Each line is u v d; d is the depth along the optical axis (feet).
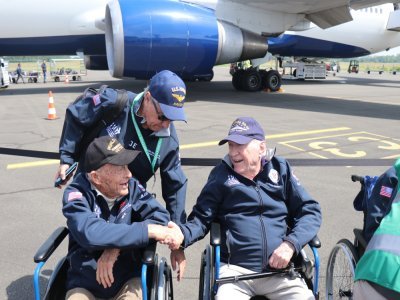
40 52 55.26
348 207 17.01
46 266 12.42
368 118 38.63
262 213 9.59
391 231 6.66
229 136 9.31
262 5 49.98
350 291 9.61
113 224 7.93
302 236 9.11
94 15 52.85
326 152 25.54
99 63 68.28
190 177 20.85
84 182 8.45
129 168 9.66
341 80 106.52
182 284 11.64
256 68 64.18
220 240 8.97
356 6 49.96
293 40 69.62
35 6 50.57
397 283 6.21
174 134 9.82
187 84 75.46
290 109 44.11
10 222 15.30
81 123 9.49
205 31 46.14
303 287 9.17
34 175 21.12
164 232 8.19
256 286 9.31
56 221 15.43
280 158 9.96
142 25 43.04
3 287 11.27
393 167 7.71
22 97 55.21
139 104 9.12
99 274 8.04
